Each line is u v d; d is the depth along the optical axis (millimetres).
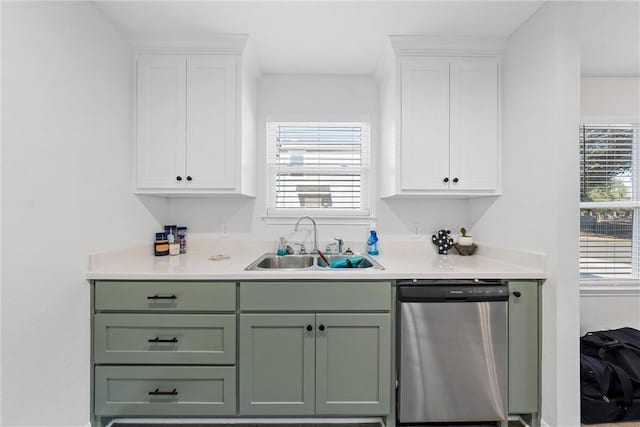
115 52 1762
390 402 1604
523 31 1768
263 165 2377
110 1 1556
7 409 1140
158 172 1929
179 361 1566
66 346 1403
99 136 1623
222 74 1928
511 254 1846
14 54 1151
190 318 1562
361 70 2332
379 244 2346
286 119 2393
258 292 1579
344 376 1593
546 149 1591
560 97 1523
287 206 2436
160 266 1760
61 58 1372
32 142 1229
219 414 1580
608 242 2451
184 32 1836
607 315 2404
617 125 2432
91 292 1558
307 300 1582
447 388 1571
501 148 1971
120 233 1804
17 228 1167
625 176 2432
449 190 1958
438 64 1947
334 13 1674
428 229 2381
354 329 1596
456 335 1573
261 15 1686
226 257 2117
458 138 1957
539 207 1642
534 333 1615
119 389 1565
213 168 1936
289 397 1592
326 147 2449
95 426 1579
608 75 2367
